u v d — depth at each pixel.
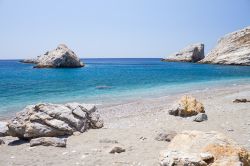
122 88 37.44
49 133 13.01
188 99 18.33
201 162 7.27
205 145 8.32
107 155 10.28
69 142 12.32
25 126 12.95
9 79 52.53
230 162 7.15
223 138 8.55
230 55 98.06
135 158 9.82
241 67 85.56
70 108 14.80
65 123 13.65
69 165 9.42
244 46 96.38
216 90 32.53
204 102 23.12
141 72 73.12
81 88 37.78
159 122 16.31
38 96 30.73
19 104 25.81
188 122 15.84
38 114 13.56
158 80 49.31
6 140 13.27
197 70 76.25
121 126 15.79
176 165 7.39
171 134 12.23
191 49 129.25
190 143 8.61
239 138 11.98
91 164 9.42
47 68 87.50
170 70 79.75
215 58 103.69
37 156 10.50
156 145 11.35
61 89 36.81
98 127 15.10
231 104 21.33
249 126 14.29
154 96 29.56
